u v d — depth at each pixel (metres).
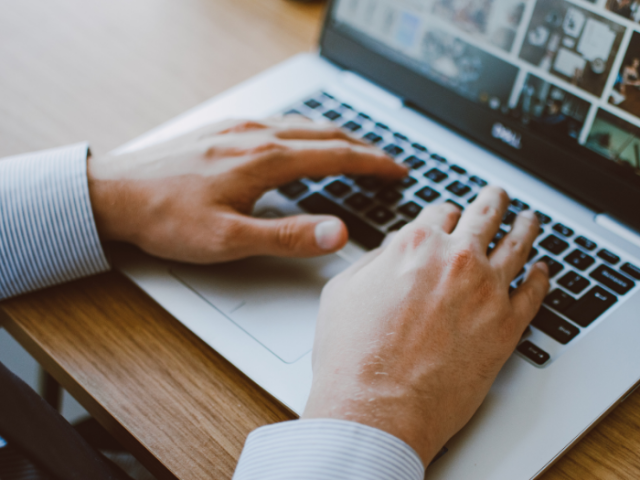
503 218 0.54
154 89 0.70
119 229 0.50
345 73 0.70
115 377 0.44
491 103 0.60
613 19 0.50
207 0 0.84
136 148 0.60
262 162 0.51
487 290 0.44
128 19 0.80
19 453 0.35
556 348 0.44
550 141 0.57
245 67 0.73
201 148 0.52
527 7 0.55
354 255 0.52
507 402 0.41
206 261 0.50
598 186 0.55
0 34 0.76
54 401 0.74
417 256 0.46
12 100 0.67
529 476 0.38
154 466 0.41
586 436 0.42
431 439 0.37
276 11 0.82
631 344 0.45
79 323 0.48
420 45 0.63
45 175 0.50
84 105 0.67
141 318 0.48
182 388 0.44
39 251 0.49
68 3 0.82
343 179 0.58
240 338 0.45
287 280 0.49
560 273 0.49
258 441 0.38
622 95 0.51
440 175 0.59
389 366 0.39
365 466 0.35
